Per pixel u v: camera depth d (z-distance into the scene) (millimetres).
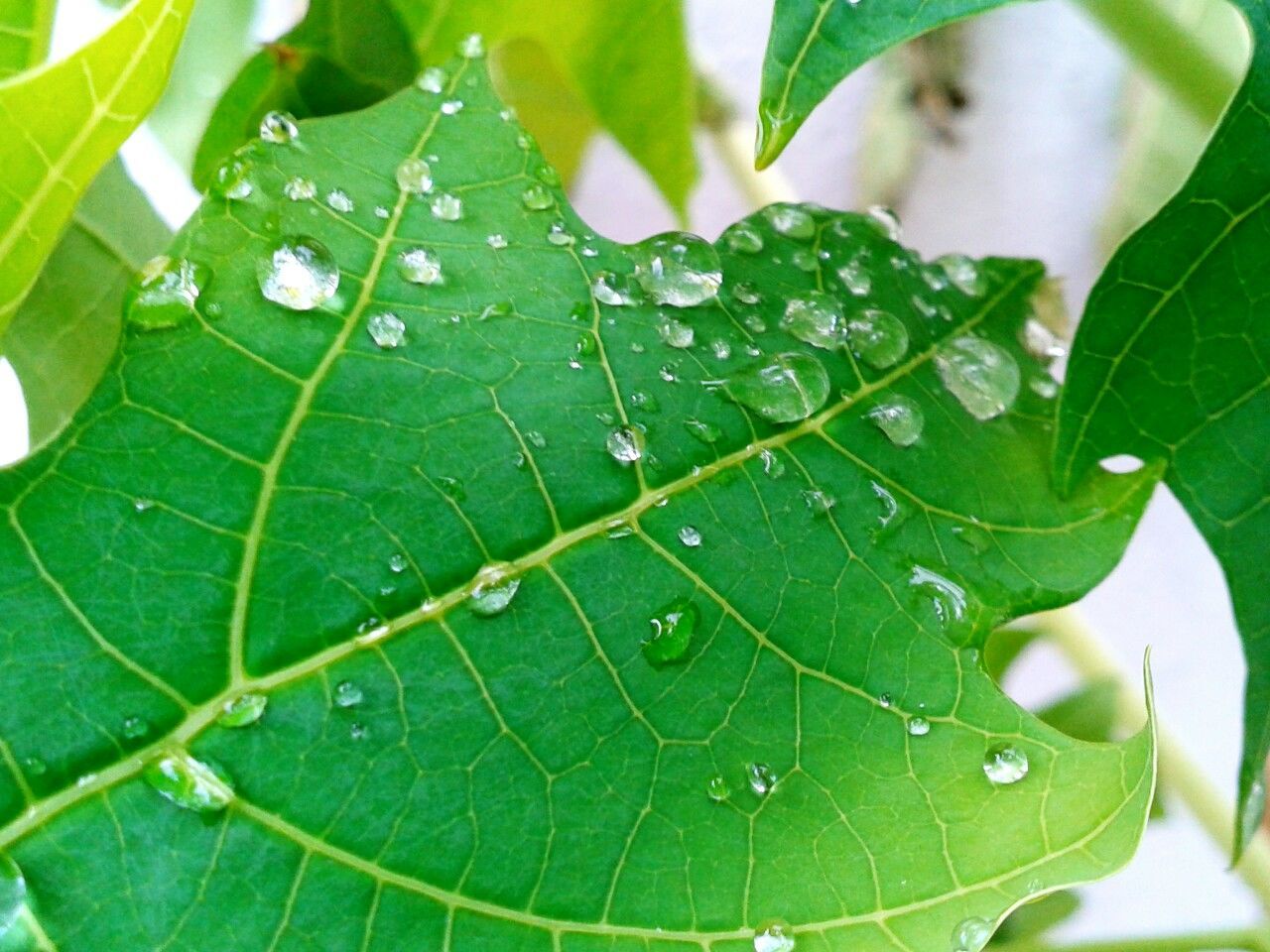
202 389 182
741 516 188
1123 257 194
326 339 185
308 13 209
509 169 195
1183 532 364
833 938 182
